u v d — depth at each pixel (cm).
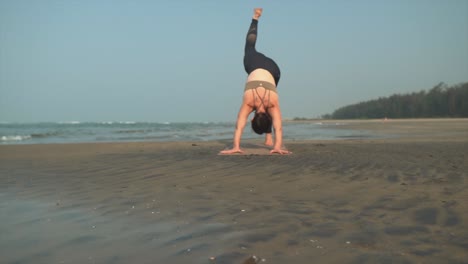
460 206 275
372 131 1888
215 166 529
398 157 619
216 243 202
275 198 320
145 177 445
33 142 1322
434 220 241
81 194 344
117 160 632
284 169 492
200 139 1415
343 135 1573
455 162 538
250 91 732
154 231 226
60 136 1814
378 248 192
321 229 226
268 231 223
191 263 174
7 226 239
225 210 278
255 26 899
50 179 437
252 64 794
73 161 631
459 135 1395
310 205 292
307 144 945
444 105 8181
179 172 479
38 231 228
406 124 2809
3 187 384
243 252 188
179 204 300
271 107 738
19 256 186
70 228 234
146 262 176
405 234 214
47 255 187
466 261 173
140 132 2272
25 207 293
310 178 421
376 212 265
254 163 555
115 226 238
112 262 177
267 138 919
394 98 9831
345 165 523
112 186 386
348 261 175
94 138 1619
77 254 188
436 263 172
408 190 341
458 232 216
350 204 292
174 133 2056
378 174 441
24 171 509
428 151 720
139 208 287
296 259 178
